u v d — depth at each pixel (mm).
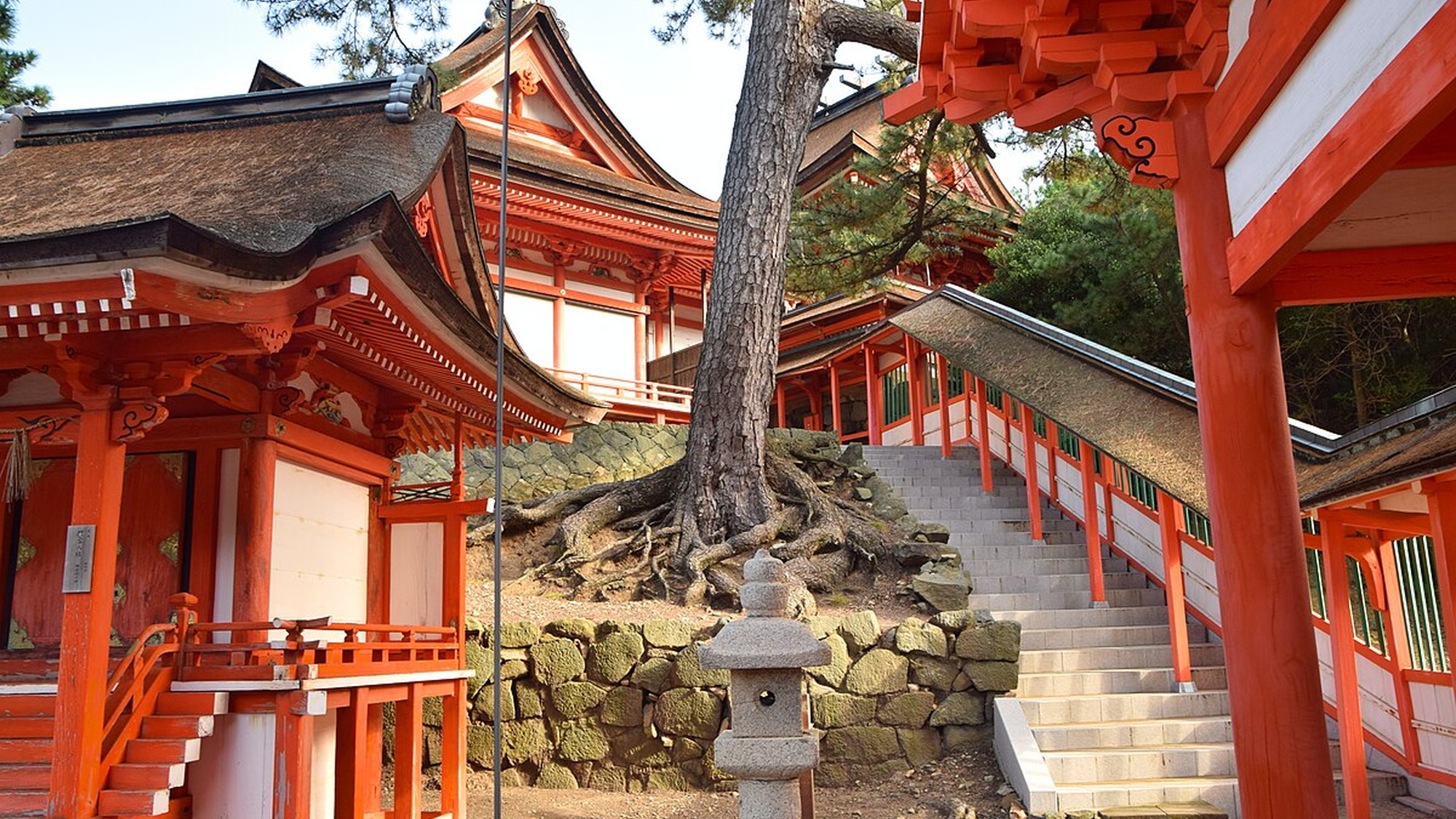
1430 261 5023
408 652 7953
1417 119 3174
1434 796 8039
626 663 9812
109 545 5934
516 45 23156
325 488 8242
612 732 9703
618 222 21328
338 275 5941
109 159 8305
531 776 9727
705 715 9578
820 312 23016
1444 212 4691
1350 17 3656
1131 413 9227
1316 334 17297
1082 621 10984
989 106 5992
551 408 9453
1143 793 7941
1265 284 4953
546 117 24625
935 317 15344
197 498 7180
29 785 5883
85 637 5770
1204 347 4941
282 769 6102
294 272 5621
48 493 7488
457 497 9250
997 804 8297
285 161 7629
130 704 6043
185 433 7219
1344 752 7289
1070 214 21938
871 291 21328
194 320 5566
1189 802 7953
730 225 13305
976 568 12289
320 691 6277
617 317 23609
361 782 6812
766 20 13727
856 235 17125
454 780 8461
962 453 17062
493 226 21094
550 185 20188
